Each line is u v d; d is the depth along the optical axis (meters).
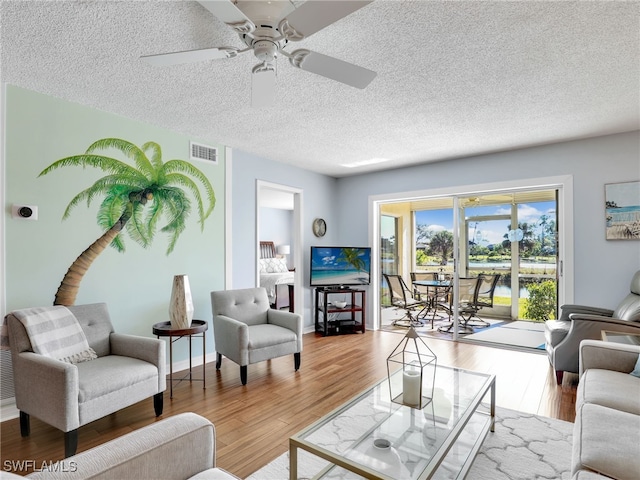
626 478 1.23
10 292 2.53
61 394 1.97
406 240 5.48
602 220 3.74
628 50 2.11
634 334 2.70
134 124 3.25
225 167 4.07
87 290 2.93
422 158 4.65
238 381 3.26
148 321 3.33
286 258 10.09
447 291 5.17
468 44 2.05
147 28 1.90
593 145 3.79
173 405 2.75
